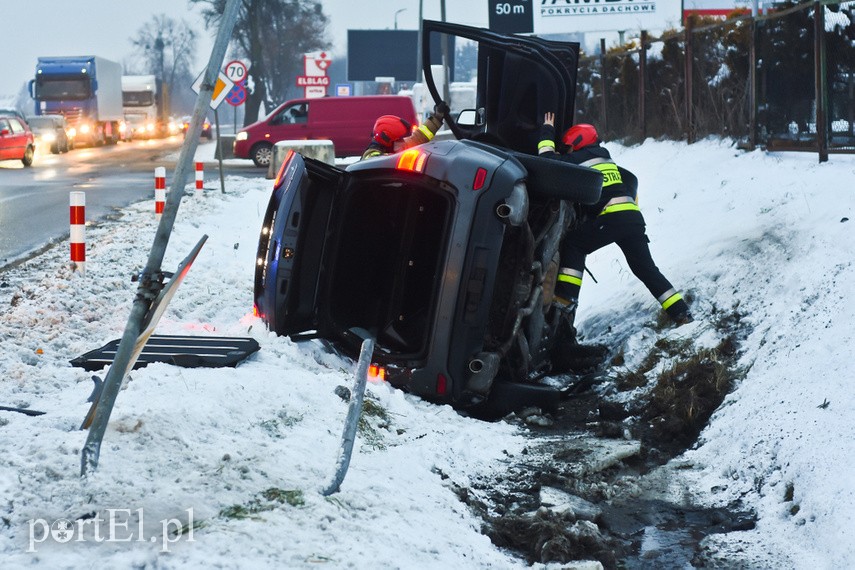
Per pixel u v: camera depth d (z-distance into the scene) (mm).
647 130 18672
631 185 8273
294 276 6887
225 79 19094
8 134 30234
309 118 31922
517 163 6719
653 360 7152
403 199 7297
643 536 4723
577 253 7684
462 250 6391
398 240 7273
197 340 6656
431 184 6578
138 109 60469
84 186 22781
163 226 4324
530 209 7051
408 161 6668
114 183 23719
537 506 5020
